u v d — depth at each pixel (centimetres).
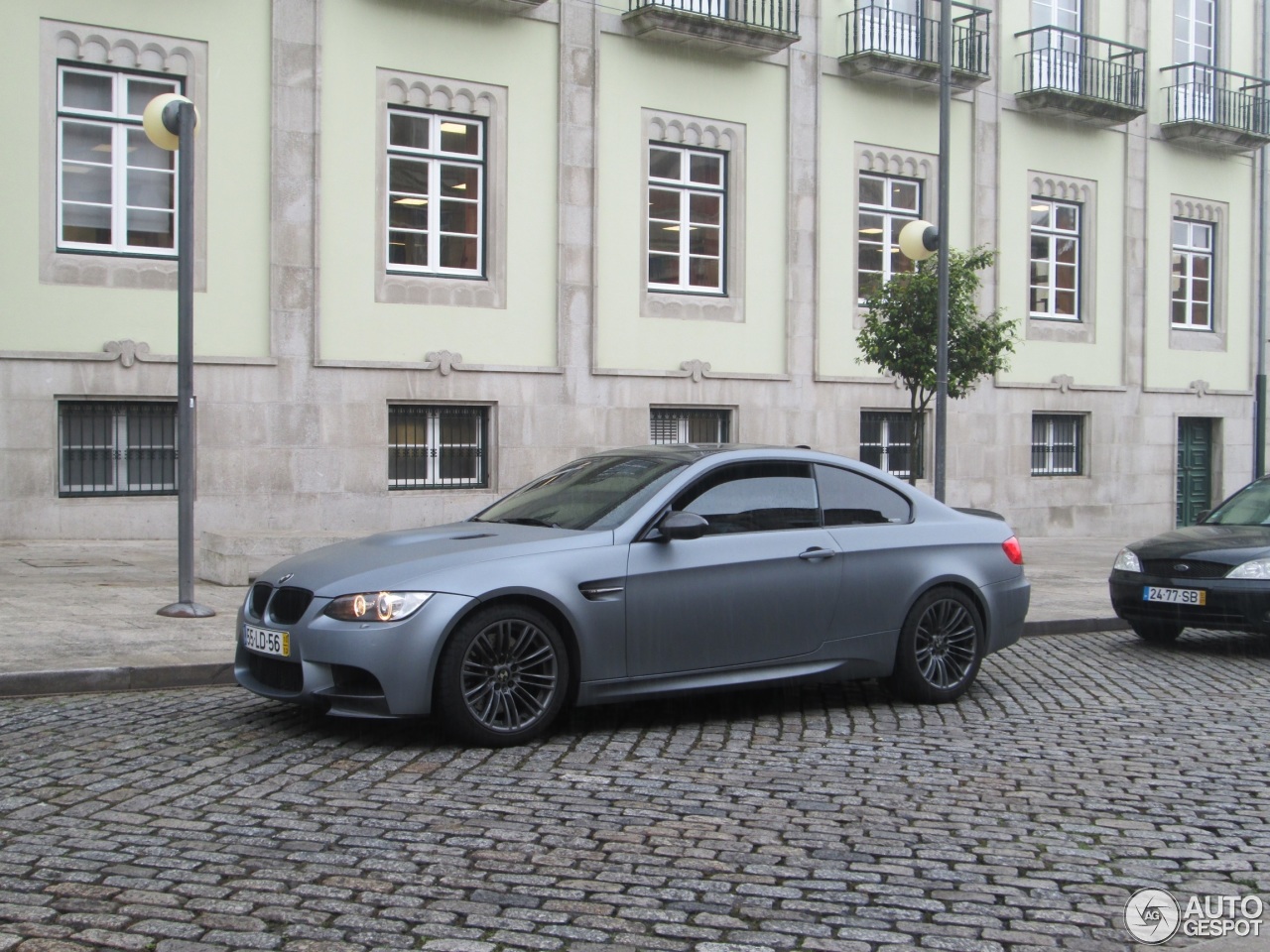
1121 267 2531
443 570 649
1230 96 2661
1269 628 1020
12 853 475
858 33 2138
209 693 788
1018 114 2364
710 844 503
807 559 745
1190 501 2681
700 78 1995
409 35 1750
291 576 677
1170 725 755
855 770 626
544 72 1856
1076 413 2459
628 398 1927
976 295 2303
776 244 2075
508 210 1831
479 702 650
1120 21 2517
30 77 1507
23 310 1506
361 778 589
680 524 694
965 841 514
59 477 1527
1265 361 2781
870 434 2195
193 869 461
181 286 1036
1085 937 415
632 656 688
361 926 409
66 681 780
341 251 1708
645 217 1952
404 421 1773
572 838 507
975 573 813
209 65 1612
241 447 1631
